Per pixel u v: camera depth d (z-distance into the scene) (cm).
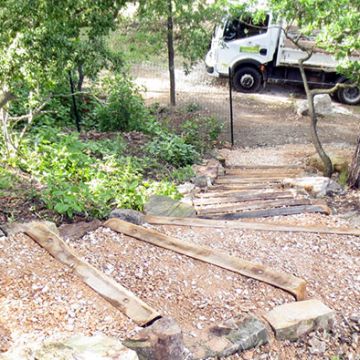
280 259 363
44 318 261
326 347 279
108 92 966
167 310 287
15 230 354
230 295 306
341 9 572
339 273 350
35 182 505
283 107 1339
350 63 619
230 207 489
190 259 344
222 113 1255
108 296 281
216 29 1384
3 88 504
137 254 349
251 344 265
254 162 909
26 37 461
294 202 501
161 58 1575
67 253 327
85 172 542
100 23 508
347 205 515
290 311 287
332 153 830
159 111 1195
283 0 624
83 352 212
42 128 741
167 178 668
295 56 1363
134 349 233
